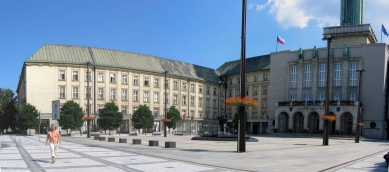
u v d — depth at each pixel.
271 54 87.94
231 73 105.00
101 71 78.69
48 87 72.75
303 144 39.12
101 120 71.00
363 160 21.03
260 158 20.31
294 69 83.31
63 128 67.69
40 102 72.00
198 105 98.31
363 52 74.06
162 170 14.49
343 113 69.94
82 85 76.00
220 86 106.12
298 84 81.50
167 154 21.95
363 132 72.06
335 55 77.25
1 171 13.93
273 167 16.27
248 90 98.44
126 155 20.91
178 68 96.25
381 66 72.00
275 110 78.50
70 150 24.75
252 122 94.38
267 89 92.75
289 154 23.86
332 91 76.56
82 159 18.42
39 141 38.97
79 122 68.75
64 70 74.56
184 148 28.09
